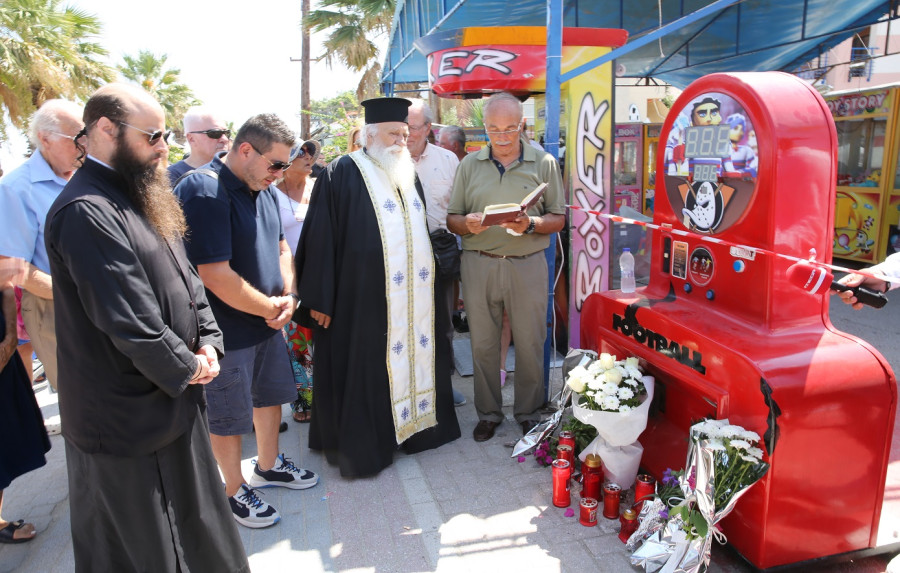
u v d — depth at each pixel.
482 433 3.62
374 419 3.26
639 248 7.06
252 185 2.64
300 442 3.72
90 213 1.69
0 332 2.66
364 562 2.57
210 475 2.11
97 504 1.90
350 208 3.17
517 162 3.36
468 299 3.52
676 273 2.90
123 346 1.72
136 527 1.91
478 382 3.61
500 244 3.37
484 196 3.39
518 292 3.41
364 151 3.32
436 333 3.50
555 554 2.55
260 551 2.66
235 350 2.67
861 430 2.21
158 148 1.86
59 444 3.87
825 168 2.28
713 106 2.51
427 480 3.20
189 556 2.06
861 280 2.20
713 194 2.54
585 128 4.14
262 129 2.53
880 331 5.39
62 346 1.83
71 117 3.01
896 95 7.29
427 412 3.48
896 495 2.78
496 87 4.72
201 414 2.09
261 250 2.76
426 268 3.38
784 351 2.22
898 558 2.25
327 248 3.16
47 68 14.50
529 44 4.60
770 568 2.26
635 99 18.45
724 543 2.44
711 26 7.63
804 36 7.59
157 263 1.87
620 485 2.87
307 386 3.98
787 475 2.16
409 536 2.72
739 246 2.31
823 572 2.36
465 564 2.52
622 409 2.62
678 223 2.84
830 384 2.14
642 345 2.86
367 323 3.20
